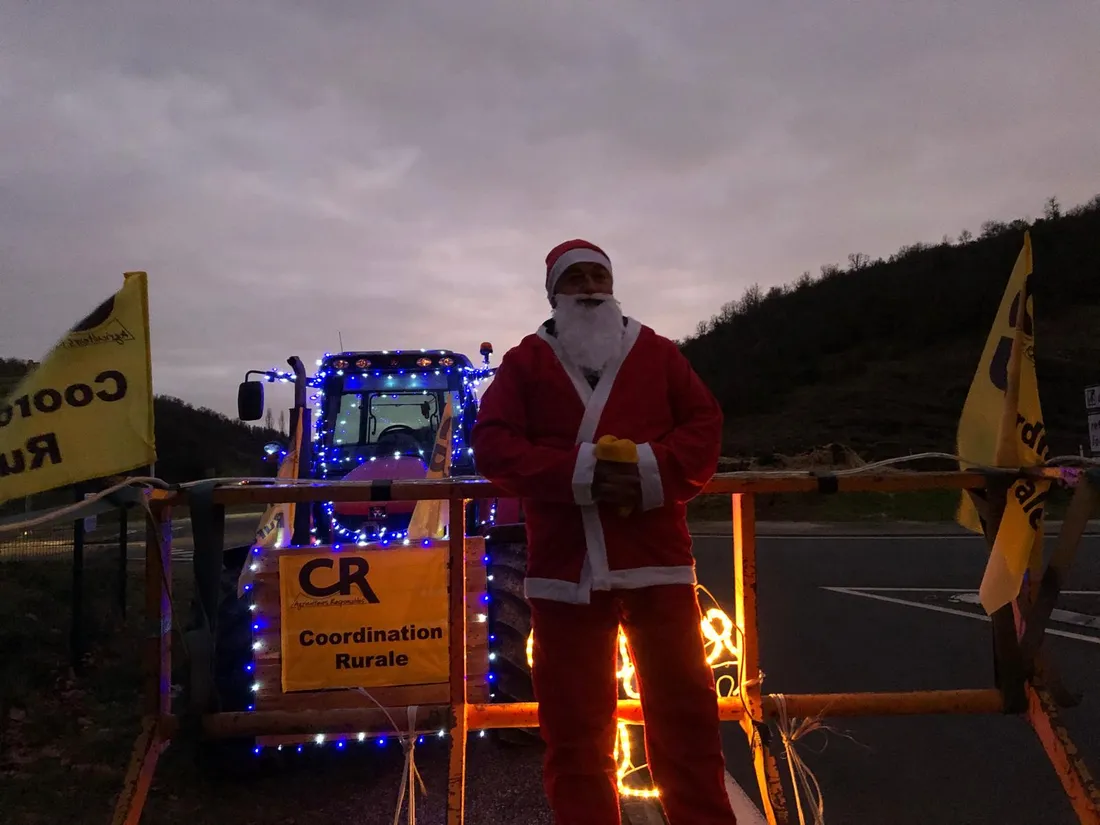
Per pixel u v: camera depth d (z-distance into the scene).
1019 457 2.62
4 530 1.99
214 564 2.46
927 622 7.65
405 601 3.01
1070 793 2.40
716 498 22.05
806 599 9.08
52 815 3.40
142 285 2.43
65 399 2.34
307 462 4.89
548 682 2.14
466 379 6.31
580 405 2.20
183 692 3.11
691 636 2.15
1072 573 10.61
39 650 5.47
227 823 3.39
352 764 4.10
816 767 4.12
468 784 3.82
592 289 2.33
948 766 4.09
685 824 2.06
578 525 2.14
